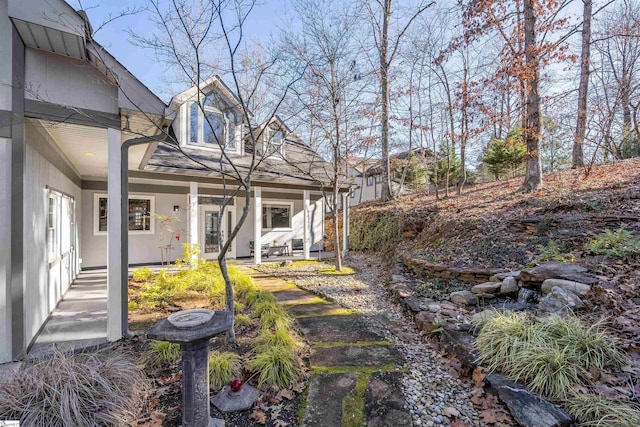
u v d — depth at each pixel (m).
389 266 8.38
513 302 4.07
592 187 7.69
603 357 2.43
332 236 15.15
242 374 3.00
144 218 9.81
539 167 9.05
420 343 3.73
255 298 5.20
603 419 1.93
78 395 2.27
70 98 3.83
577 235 5.20
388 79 10.88
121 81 3.88
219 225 3.92
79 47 3.59
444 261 6.09
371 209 13.62
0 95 3.38
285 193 12.76
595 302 3.21
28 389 2.27
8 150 3.40
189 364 2.24
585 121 10.02
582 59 10.93
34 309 4.03
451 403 2.55
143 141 4.34
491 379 2.58
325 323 4.41
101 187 9.11
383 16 10.05
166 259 10.08
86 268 8.91
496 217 7.41
